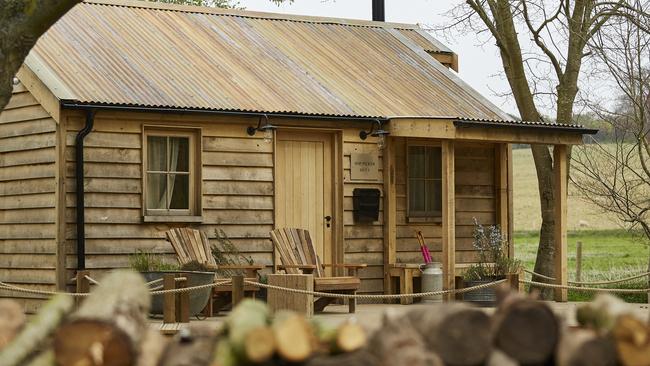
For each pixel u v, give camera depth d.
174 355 6.36
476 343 6.32
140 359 6.21
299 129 17.22
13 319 6.89
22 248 15.78
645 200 21.58
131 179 15.73
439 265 17.42
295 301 14.21
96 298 6.45
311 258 15.84
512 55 20.61
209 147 16.41
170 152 16.20
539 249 20.70
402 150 18.38
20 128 15.84
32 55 15.85
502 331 6.49
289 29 19.94
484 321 6.35
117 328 5.98
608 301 6.68
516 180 51.84
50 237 15.32
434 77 19.78
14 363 6.27
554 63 21.27
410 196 18.47
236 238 16.55
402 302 17.38
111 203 15.56
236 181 16.59
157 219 15.85
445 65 21.34
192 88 16.64
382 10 22.06
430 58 20.44
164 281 13.27
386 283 17.89
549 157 20.73
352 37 20.44
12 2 10.46
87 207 15.38
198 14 19.30
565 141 17.22
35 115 15.60
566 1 20.94
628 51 21.23
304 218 17.41
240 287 13.38
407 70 19.69
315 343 6.06
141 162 15.80
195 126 16.27
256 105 16.72
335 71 18.89
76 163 15.32
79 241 15.22
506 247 19.09
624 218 21.52
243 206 16.64
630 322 6.28
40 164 15.52
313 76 18.44
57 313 6.66
